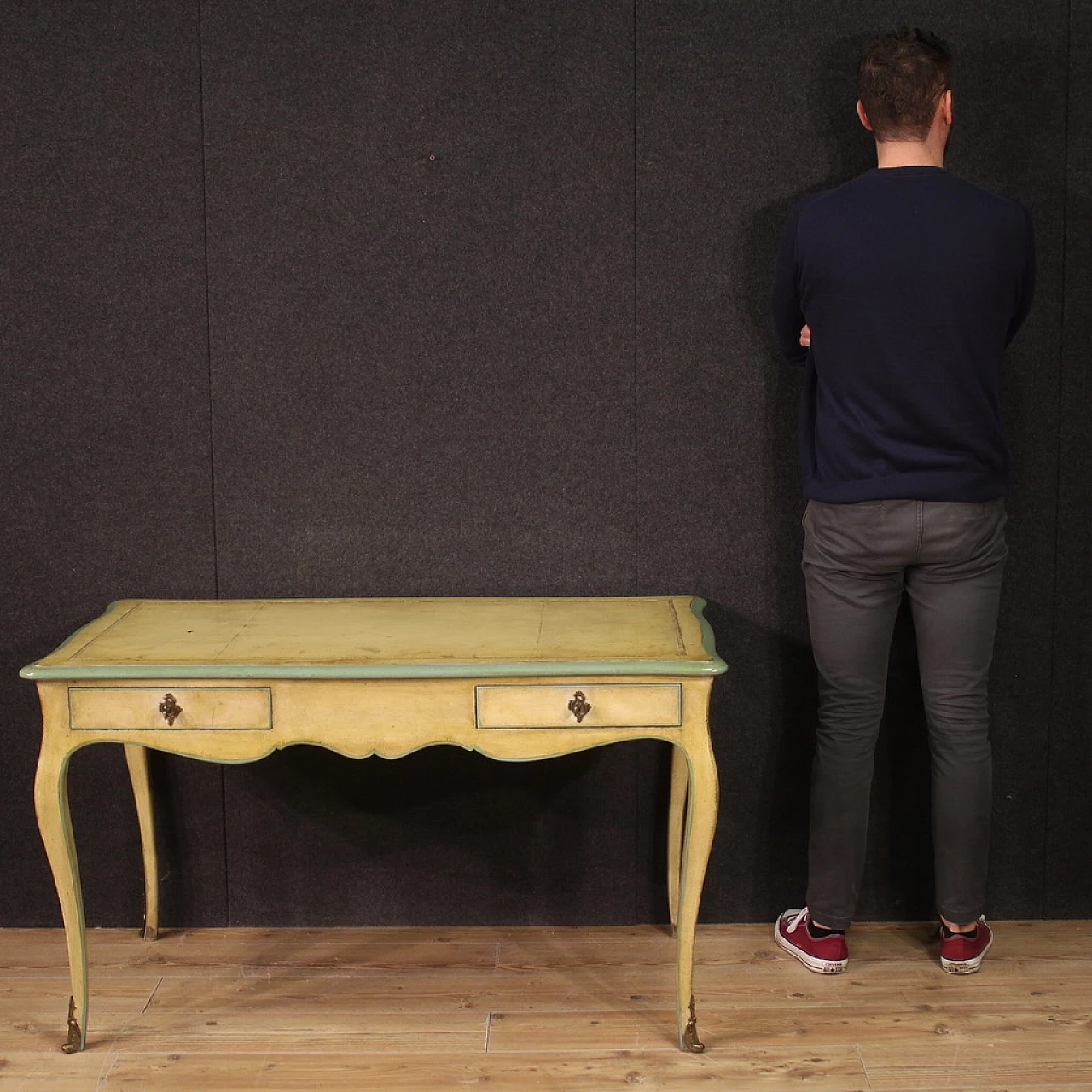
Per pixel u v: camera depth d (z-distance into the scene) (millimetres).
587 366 2564
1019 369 2555
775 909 2742
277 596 2637
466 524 2615
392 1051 2264
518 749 2166
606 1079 2174
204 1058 2248
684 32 2471
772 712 2676
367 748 2172
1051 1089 2135
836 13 2459
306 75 2482
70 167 2506
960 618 2373
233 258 2529
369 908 2734
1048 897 2732
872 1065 2209
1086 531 2605
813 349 2340
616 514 2611
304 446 2590
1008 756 2680
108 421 2582
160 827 2703
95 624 2398
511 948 2641
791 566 2623
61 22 2469
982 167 2506
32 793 2699
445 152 2502
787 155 2498
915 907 2746
